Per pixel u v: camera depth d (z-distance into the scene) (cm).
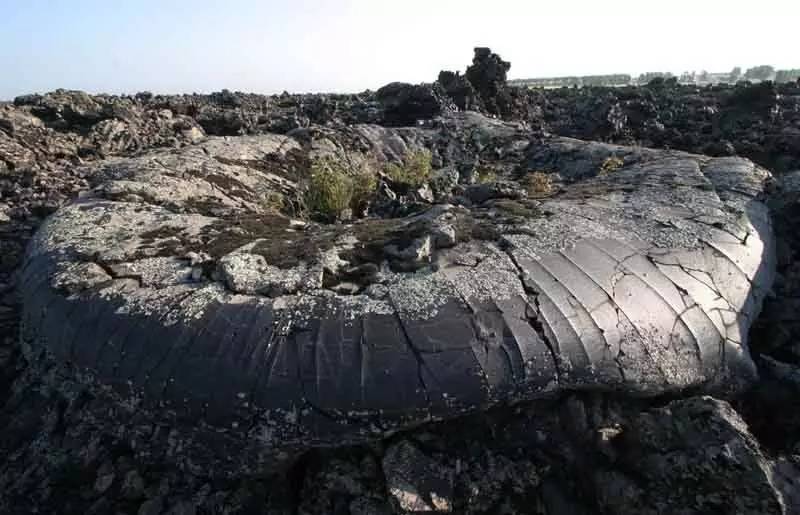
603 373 438
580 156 1202
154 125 1288
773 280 593
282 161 1073
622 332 457
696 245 550
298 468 420
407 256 478
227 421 397
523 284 458
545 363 423
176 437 414
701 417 402
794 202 655
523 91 2503
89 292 479
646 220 586
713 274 534
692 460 389
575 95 2786
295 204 902
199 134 1339
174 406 410
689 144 1488
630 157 1086
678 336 480
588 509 415
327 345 409
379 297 441
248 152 1048
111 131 1173
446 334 417
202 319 431
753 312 547
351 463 404
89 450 438
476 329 422
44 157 1016
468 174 1181
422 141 1403
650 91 2431
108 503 415
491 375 409
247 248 520
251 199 861
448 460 408
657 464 402
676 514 386
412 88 1920
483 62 2216
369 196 966
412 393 397
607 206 624
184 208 691
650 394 460
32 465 450
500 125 1541
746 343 518
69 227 590
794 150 1206
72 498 424
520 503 409
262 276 466
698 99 2048
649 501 395
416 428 412
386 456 398
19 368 546
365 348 407
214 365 409
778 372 512
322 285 459
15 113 1112
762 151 1247
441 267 475
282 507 403
